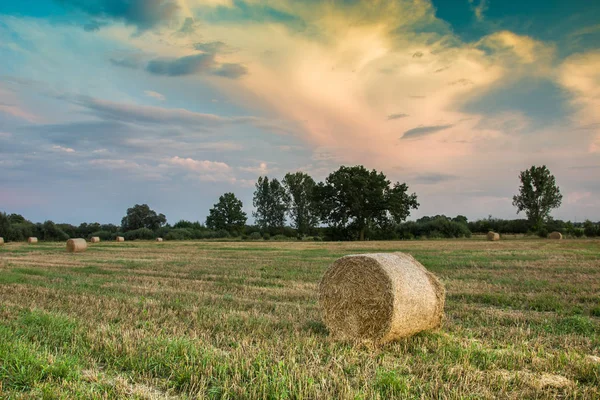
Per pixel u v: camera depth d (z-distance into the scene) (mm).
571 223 67500
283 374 6383
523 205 76500
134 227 99562
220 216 96500
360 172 70125
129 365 7062
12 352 7223
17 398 5770
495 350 7797
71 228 86000
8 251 36406
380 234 70375
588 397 5824
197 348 7684
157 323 9945
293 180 90125
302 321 10344
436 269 19938
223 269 21297
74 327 9203
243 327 9500
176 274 19438
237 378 6332
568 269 19625
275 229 87062
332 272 9836
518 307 12039
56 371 6617
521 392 6020
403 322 8961
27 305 11922
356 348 8094
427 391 6012
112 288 15203
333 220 70562
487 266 21000
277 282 16719
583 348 8078
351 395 5695
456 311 11359
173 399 5895
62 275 19172
